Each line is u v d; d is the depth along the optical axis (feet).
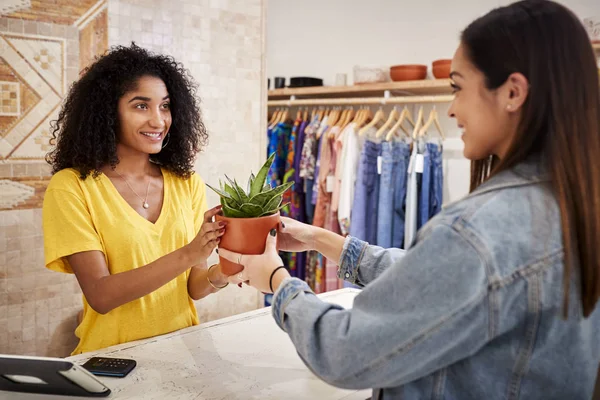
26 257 7.09
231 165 9.11
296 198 13.10
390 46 13.26
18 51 6.77
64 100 7.22
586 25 9.37
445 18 12.31
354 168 11.76
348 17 13.96
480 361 2.67
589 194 2.51
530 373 2.61
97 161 5.22
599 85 2.56
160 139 5.45
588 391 2.74
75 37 7.22
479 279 2.43
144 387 3.91
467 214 2.57
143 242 5.28
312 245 4.61
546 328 2.54
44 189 7.17
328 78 14.49
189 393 3.84
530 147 2.67
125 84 5.24
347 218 11.70
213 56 8.70
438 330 2.47
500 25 2.63
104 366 4.16
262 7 9.34
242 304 9.27
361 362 2.60
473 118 2.77
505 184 2.64
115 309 5.14
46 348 7.38
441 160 11.28
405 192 11.27
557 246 2.51
